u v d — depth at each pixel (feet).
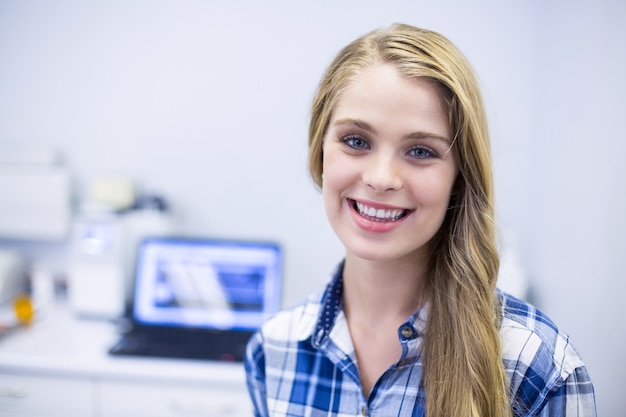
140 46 5.04
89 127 5.18
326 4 4.82
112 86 5.11
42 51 5.12
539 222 4.67
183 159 5.16
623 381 3.20
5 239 5.31
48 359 3.84
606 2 3.44
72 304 4.84
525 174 4.90
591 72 3.67
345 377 1.98
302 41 4.90
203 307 4.47
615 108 3.32
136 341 4.14
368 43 1.76
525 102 4.81
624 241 3.21
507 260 4.19
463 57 1.77
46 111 5.20
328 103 1.82
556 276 4.26
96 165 5.22
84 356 3.92
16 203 4.91
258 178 5.11
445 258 1.89
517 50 4.75
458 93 1.62
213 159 5.13
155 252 4.58
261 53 4.95
